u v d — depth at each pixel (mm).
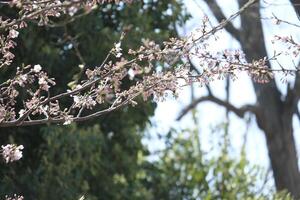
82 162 9430
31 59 8992
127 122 10156
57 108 4902
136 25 9742
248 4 4961
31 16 4578
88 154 9422
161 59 4910
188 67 4844
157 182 12070
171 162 13250
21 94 7922
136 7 9734
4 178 8930
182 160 13266
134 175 10758
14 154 4883
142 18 9852
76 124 9391
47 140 9039
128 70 5230
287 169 15930
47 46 9094
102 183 10164
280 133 16062
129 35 9453
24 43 8836
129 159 10523
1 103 5281
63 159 9234
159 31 10359
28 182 9133
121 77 4852
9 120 5320
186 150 13359
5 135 9211
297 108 16828
